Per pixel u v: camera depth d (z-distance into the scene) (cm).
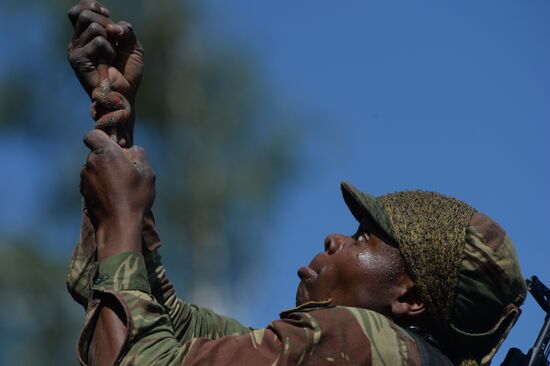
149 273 798
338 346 736
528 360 810
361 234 805
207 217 2795
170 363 721
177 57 2956
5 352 2550
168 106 2916
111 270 742
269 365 725
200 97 2928
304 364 728
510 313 798
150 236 784
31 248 2619
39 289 2591
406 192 816
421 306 791
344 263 799
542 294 831
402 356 746
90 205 763
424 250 784
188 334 830
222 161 2873
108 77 785
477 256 784
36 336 2570
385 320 760
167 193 2823
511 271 790
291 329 734
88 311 741
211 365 723
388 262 792
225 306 2738
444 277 784
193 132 2898
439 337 798
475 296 787
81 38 790
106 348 727
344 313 751
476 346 802
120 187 759
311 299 805
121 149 770
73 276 774
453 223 791
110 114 782
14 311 2573
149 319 732
